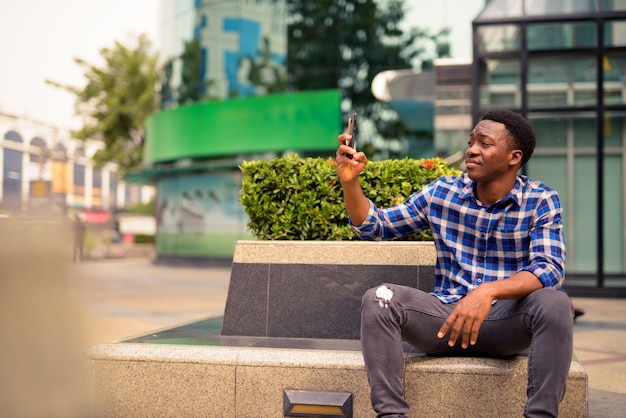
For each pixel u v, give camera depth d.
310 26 18.56
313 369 2.51
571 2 10.49
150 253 31.86
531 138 2.37
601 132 10.30
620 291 10.12
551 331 2.07
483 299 2.11
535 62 10.61
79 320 1.59
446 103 17.25
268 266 3.34
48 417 1.56
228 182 19.48
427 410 2.40
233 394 2.56
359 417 2.48
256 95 18.77
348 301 3.24
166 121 20.41
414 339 2.36
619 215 10.36
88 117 32.12
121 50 31.80
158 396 2.61
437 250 2.51
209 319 4.28
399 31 17.94
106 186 67.31
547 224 2.32
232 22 19.23
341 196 3.43
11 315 1.50
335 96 17.98
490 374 2.37
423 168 3.45
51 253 1.52
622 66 10.34
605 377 3.96
